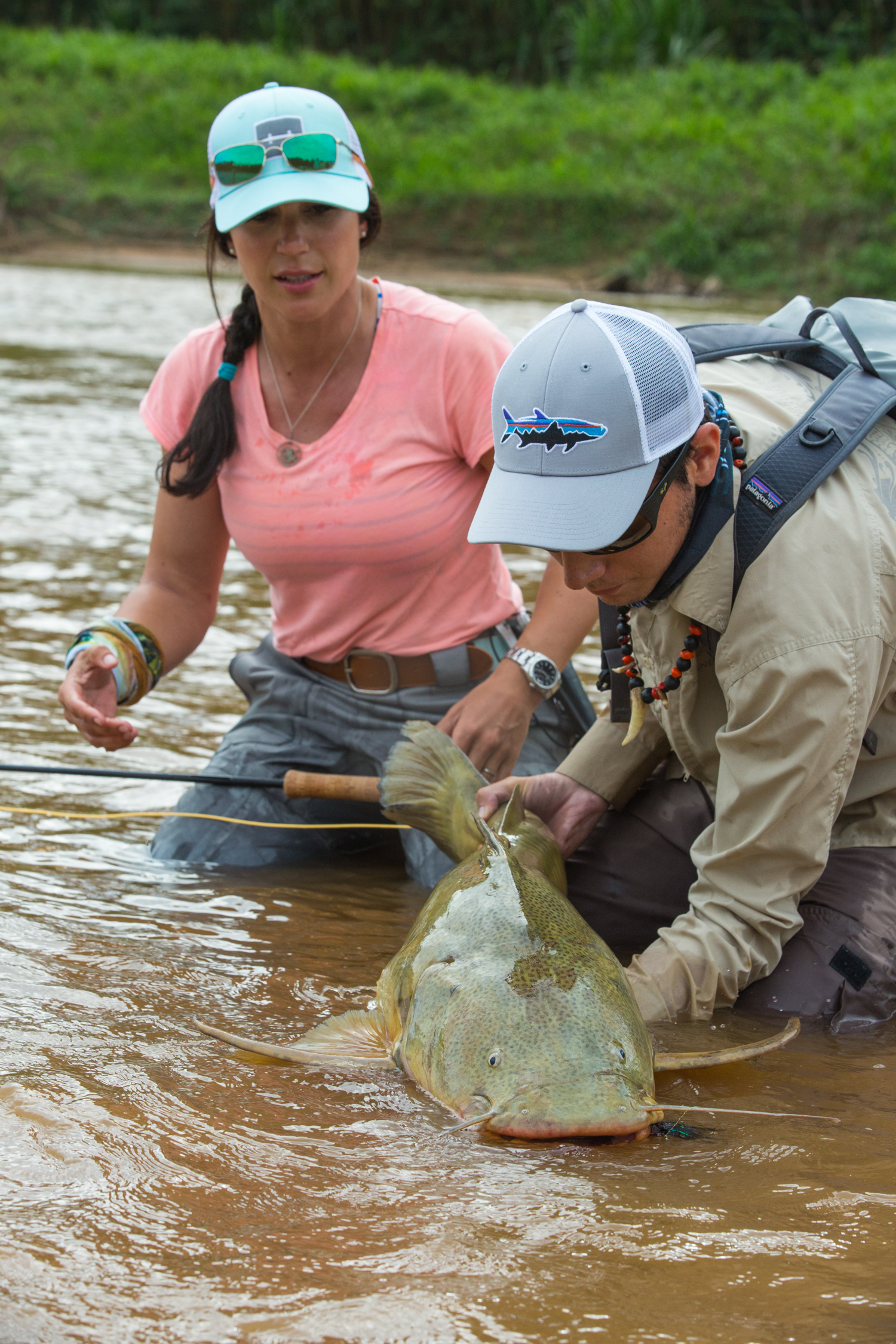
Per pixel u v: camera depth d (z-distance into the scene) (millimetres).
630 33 40438
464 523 3881
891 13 42844
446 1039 2490
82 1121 2277
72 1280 1812
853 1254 1945
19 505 8008
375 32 48250
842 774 2814
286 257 3582
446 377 3791
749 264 28188
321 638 4027
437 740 3445
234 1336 1702
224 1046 2678
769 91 36719
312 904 3619
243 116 3572
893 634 2799
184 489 3916
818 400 2859
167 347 15867
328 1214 2025
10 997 2830
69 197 32438
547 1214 2043
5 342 15469
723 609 2762
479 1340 1708
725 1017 2967
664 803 3516
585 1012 2453
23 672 5227
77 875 3711
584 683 5285
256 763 4098
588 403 2512
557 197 30750
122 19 48406
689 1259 1918
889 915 3061
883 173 29516
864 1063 2742
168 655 4129
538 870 2998
